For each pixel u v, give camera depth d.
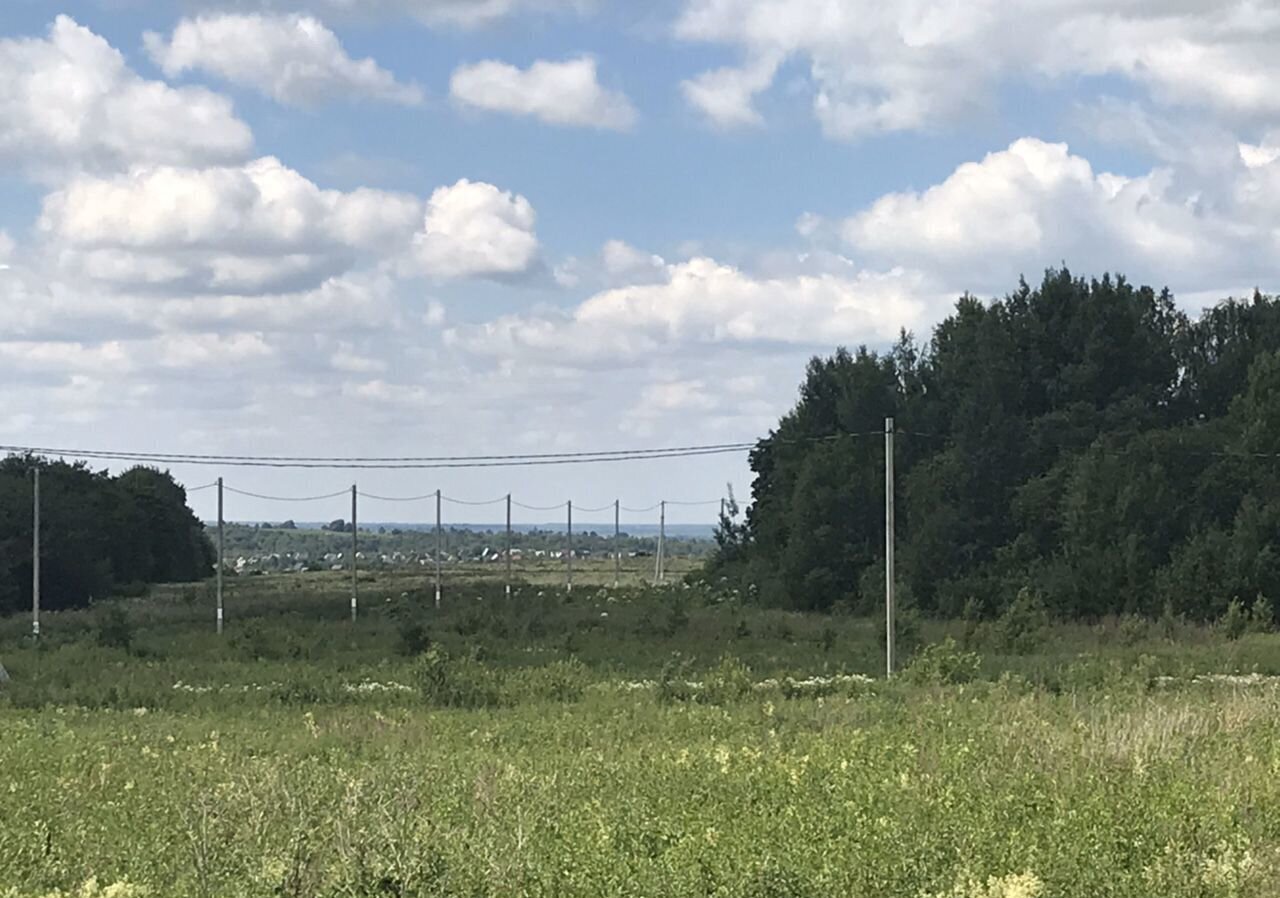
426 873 9.73
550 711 24.28
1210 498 60.59
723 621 54.50
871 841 10.20
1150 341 70.25
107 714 25.80
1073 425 67.00
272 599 73.69
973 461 66.12
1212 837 10.48
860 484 69.25
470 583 92.88
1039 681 29.16
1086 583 58.50
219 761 16.34
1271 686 25.36
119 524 89.50
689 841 10.25
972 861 9.71
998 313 71.38
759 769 14.20
